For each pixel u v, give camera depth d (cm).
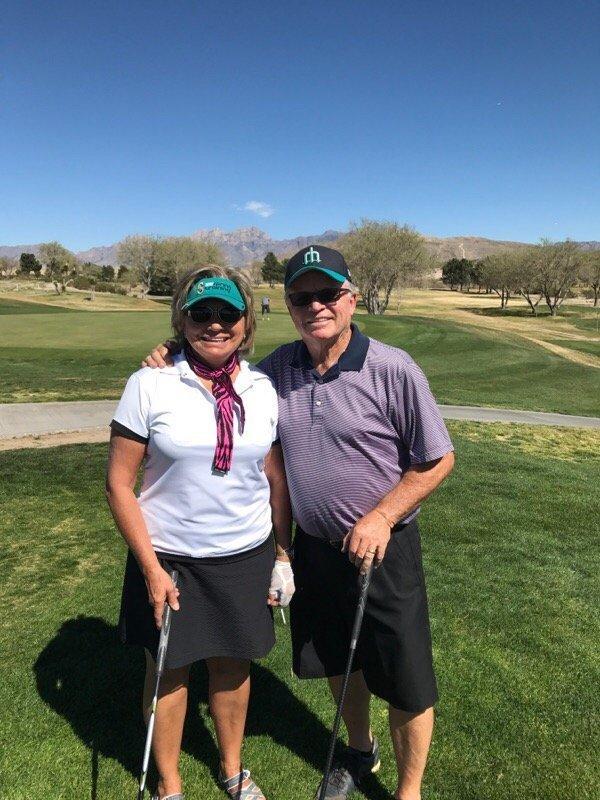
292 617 238
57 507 574
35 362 1806
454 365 2314
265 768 246
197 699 289
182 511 208
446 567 446
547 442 1116
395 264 6094
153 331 2642
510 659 324
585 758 252
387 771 250
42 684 292
